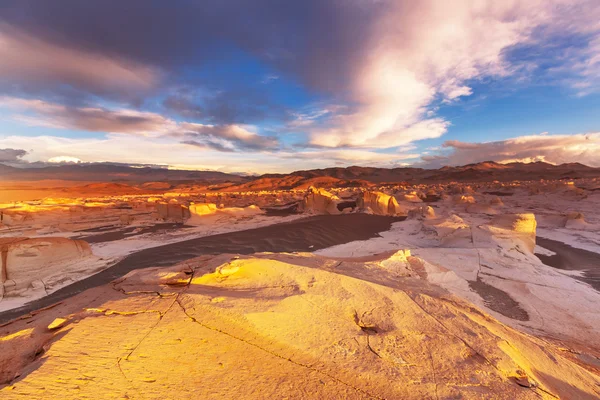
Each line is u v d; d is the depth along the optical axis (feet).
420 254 49.37
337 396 9.18
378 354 11.37
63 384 8.62
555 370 13.12
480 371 10.72
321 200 126.11
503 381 10.32
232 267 18.79
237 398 8.79
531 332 25.95
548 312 30.96
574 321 29.19
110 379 9.04
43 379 8.68
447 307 15.88
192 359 10.30
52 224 87.35
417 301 16.21
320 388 9.47
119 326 11.85
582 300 34.17
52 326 11.93
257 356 10.78
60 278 40.81
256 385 9.39
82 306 14.10
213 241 70.49
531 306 32.12
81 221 94.63
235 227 89.40
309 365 10.54
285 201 176.65
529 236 59.16
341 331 12.75
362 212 121.39
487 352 11.87
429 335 12.88
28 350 10.73
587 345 23.90
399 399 9.19
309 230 83.46
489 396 9.52
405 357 11.25
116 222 96.89
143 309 13.37
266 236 76.33
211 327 12.17
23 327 12.33
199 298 14.29
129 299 14.49
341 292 16.02
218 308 13.38
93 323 11.92
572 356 19.39
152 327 11.89
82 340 10.73
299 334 12.26
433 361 11.12
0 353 10.50
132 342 10.87
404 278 23.59
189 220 95.25
